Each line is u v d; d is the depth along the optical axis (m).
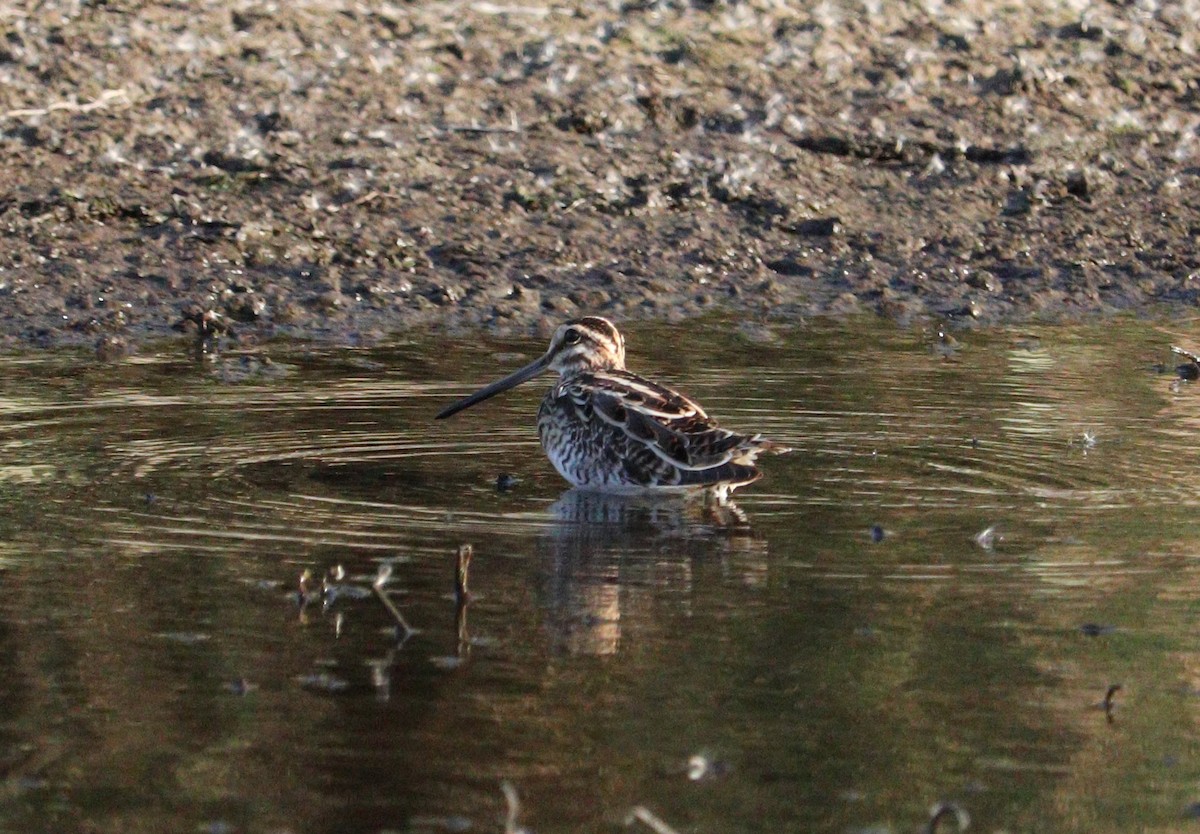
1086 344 16.31
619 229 19.05
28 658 8.61
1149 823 7.18
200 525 10.68
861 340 16.27
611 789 7.41
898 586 9.79
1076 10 25.88
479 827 7.08
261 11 22.27
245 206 18.61
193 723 7.95
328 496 11.38
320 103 20.67
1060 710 8.22
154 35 21.30
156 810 7.16
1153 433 13.06
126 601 9.38
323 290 17.25
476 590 9.67
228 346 15.73
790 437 12.90
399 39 22.25
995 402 13.98
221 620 9.14
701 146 20.95
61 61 20.47
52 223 17.95
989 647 8.93
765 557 10.28
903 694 8.37
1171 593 9.67
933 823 7.03
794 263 18.62
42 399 13.72
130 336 15.92
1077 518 11.02
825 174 20.70
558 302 17.34
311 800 7.27
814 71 23.00
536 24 23.08
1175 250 19.55
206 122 19.95
